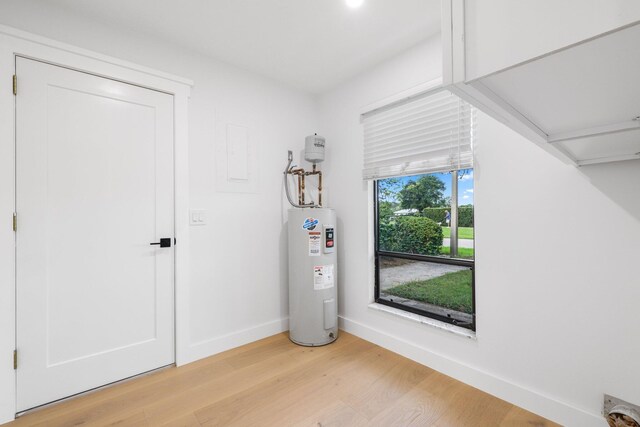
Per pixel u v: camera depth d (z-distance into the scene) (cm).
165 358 201
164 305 201
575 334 142
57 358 165
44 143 162
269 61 231
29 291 158
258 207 250
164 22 183
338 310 272
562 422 144
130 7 169
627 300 129
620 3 39
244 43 207
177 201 205
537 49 46
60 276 166
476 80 52
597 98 61
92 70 174
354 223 255
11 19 153
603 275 134
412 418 150
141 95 193
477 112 177
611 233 132
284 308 268
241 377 189
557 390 147
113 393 173
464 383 181
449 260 204
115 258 183
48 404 162
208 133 222
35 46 158
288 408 159
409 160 213
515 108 68
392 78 223
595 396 136
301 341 237
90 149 176
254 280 247
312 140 257
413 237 240
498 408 158
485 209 173
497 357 168
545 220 151
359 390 175
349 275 261
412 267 230
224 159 230
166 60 203
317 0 164
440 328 194
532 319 156
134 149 190
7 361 151
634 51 42
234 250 235
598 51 43
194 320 213
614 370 132
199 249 216
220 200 228
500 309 167
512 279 163
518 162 160
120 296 185
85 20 174
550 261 150
